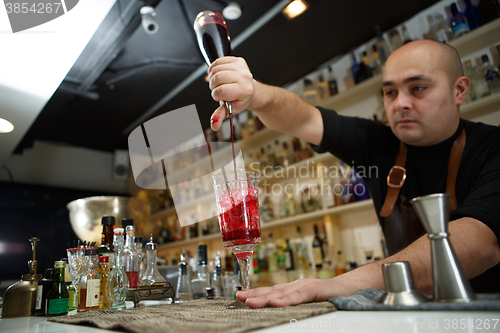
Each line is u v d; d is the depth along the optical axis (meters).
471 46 1.88
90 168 4.05
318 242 2.26
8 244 3.20
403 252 0.62
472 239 0.60
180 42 2.32
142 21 1.92
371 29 2.26
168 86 2.80
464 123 1.12
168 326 0.40
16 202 3.35
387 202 1.17
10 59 1.18
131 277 1.11
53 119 3.16
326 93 2.55
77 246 1.16
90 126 3.40
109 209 1.36
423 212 0.41
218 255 1.53
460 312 0.35
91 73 2.41
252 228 0.64
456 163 1.05
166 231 3.80
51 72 1.28
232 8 2.01
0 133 1.75
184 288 1.34
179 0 1.96
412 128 1.06
